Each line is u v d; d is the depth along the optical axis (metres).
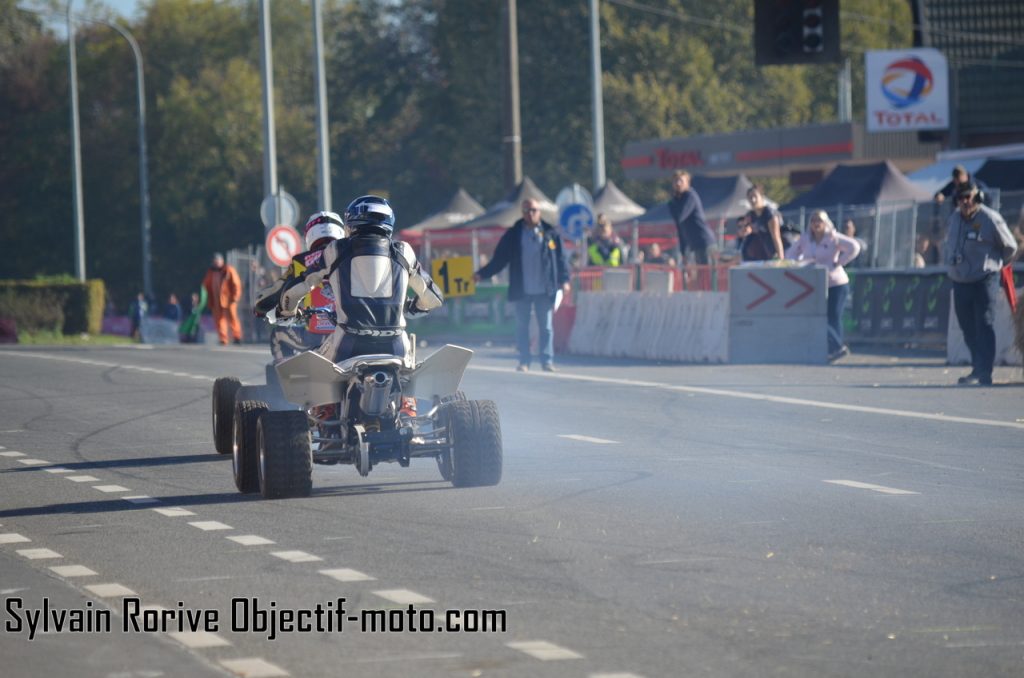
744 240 64.25
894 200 86.06
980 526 24.33
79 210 153.38
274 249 90.94
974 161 103.06
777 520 25.02
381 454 28.12
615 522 24.95
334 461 28.42
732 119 195.50
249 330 113.38
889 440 35.81
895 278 70.00
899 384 50.38
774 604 18.95
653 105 186.25
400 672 16.12
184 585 20.52
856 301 71.75
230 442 35.22
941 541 23.06
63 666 16.64
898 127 134.88
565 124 192.88
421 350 77.50
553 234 58.59
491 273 58.53
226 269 96.81
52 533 24.92
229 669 16.38
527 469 31.48
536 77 196.38
